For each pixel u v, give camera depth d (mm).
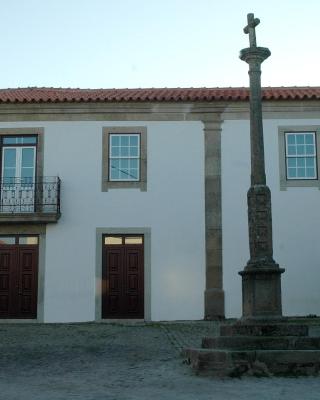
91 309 14750
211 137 15234
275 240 14859
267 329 7938
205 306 14672
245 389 6691
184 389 6715
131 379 7312
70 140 15312
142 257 14938
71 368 8102
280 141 15195
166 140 15266
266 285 8258
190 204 15039
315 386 6828
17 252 15047
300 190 15047
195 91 15953
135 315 14750
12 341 10750
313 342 7727
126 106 15367
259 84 8945
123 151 15305
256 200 8578
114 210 15055
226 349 7715
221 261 14812
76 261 14906
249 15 9148
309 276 14742
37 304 14805
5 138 15445
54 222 14953
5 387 6902
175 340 10742
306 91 15516
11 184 15188
